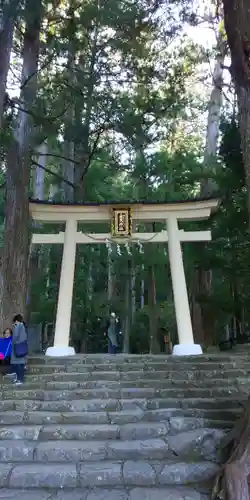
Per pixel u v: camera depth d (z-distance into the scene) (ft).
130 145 51.47
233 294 48.39
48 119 37.99
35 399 25.05
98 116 42.83
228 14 20.48
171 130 54.75
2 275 36.58
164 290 70.28
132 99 43.80
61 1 38.78
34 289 59.11
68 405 23.66
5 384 26.58
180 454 19.69
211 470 18.16
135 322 74.90
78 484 17.81
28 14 27.35
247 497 15.81
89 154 51.49
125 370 28.71
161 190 57.62
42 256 68.44
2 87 24.35
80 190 50.16
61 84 40.91
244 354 32.01
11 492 17.24
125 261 64.44
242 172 43.01
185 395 24.97
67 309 35.88
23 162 38.65
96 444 20.01
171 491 17.08
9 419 22.57
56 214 38.55
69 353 34.09
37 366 29.01
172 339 70.38
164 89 44.78
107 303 66.13
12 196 38.01
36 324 59.62
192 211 38.06
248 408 18.66
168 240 37.81
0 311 35.76
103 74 41.57
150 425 21.50
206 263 47.37
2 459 19.45
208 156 54.03
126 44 40.14
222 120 45.42
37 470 18.04
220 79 53.78
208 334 48.42
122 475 17.97
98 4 37.52
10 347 28.86
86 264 69.15
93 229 61.62
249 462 16.56
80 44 39.78
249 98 20.81
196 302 50.03
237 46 20.18
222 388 25.23
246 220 44.11
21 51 40.19
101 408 23.65
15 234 37.32
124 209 37.88
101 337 77.10
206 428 21.08
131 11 37.22
